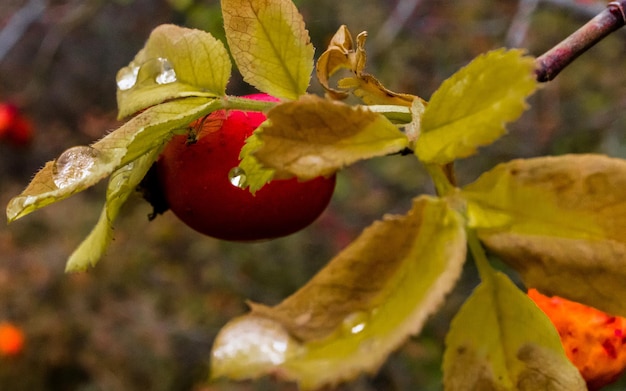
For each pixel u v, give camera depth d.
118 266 0.80
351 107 0.14
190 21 0.65
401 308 0.13
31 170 1.03
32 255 0.80
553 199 0.13
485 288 0.14
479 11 0.81
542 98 0.70
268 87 0.16
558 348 0.14
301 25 0.16
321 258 0.80
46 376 0.76
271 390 0.69
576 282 0.13
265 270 0.80
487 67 0.13
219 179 0.17
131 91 0.17
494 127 0.13
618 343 0.16
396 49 0.79
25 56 1.04
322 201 0.18
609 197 0.13
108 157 0.15
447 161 0.14
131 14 0.98
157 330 0.76
